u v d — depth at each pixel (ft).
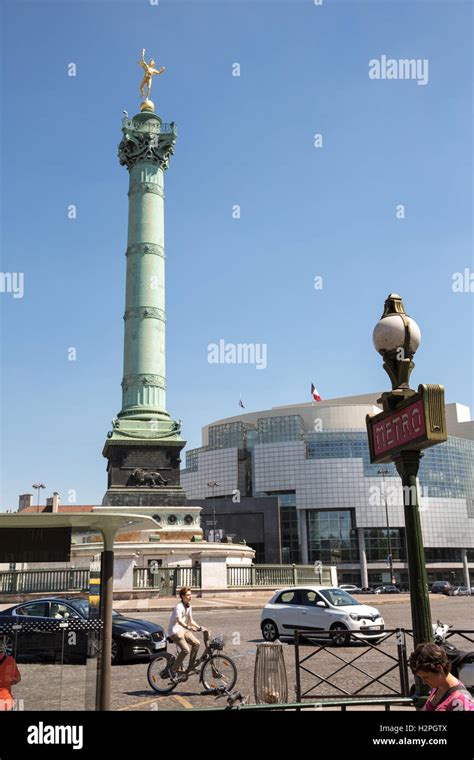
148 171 200.54
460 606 132.16
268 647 36.17
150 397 187.83
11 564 31.58
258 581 150.00
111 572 29.76
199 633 75.00
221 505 381.81
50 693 28.68
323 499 432.25
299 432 451.53
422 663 17.97
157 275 193.77
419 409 24.27
